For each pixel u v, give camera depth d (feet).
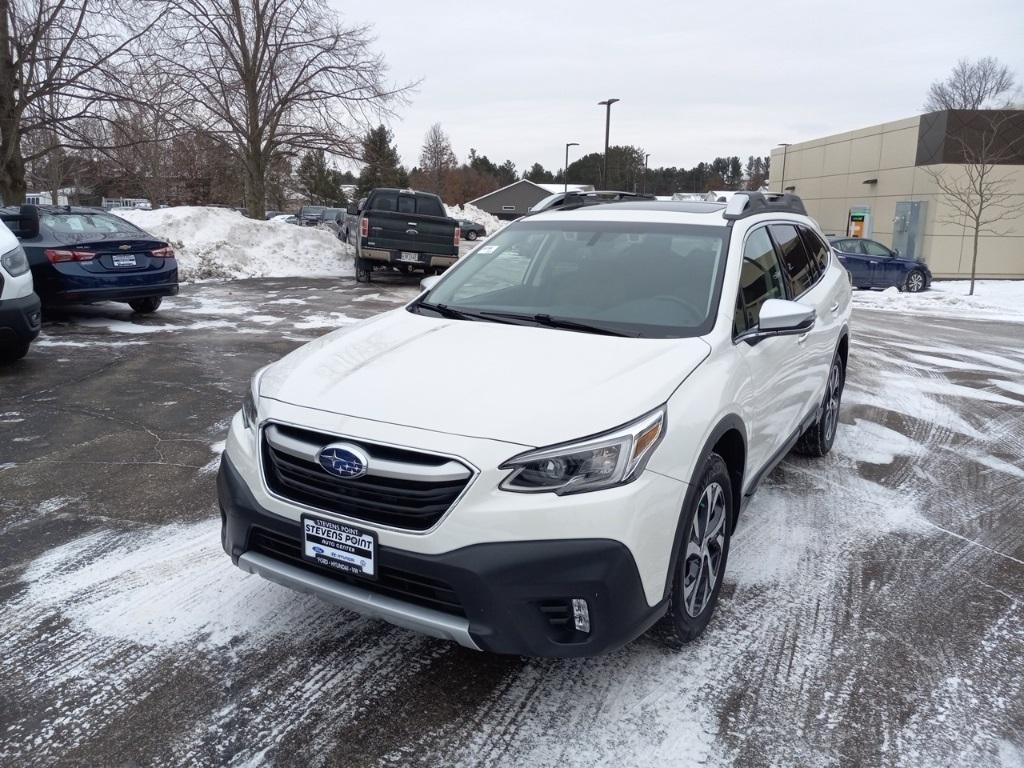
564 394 9.25
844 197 103.86
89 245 32.91
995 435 22.34
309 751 8.60
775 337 13.14
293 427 9.29
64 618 11.02
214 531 13.94
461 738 8.87
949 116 82.58
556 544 8.32
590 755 8.65
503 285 13.46
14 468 16.69
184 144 88.84
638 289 12.51
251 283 55.72
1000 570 13.60
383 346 11.13
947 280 84.99
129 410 21.20
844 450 20.33
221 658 10.23
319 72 78.02
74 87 59.47
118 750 8.52
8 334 23.80
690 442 9.49
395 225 56.03
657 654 10.59
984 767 8.67
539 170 433.07
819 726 9.26
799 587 12.66
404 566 8.52
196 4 73.46
